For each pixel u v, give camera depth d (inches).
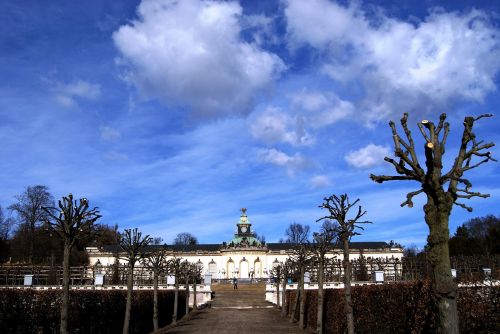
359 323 1144.2
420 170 609.3
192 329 1590.8
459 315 741.3
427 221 592.4
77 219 970.1
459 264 2272.4
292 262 2391.7
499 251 4397.1
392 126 639.1
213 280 5078.7
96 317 1282.0
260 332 1485.0
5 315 972.6
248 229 6087.6
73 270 2906.0
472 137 597.0
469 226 5324.8
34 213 4252.0
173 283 2694.4
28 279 2640.3
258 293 3506.4
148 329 1704.0
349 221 1130.0
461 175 591.5
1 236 4343.0
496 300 714.2
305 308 1752.0
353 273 2554.1
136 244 1448.1
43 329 1069.8
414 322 853.8
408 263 2341.3
